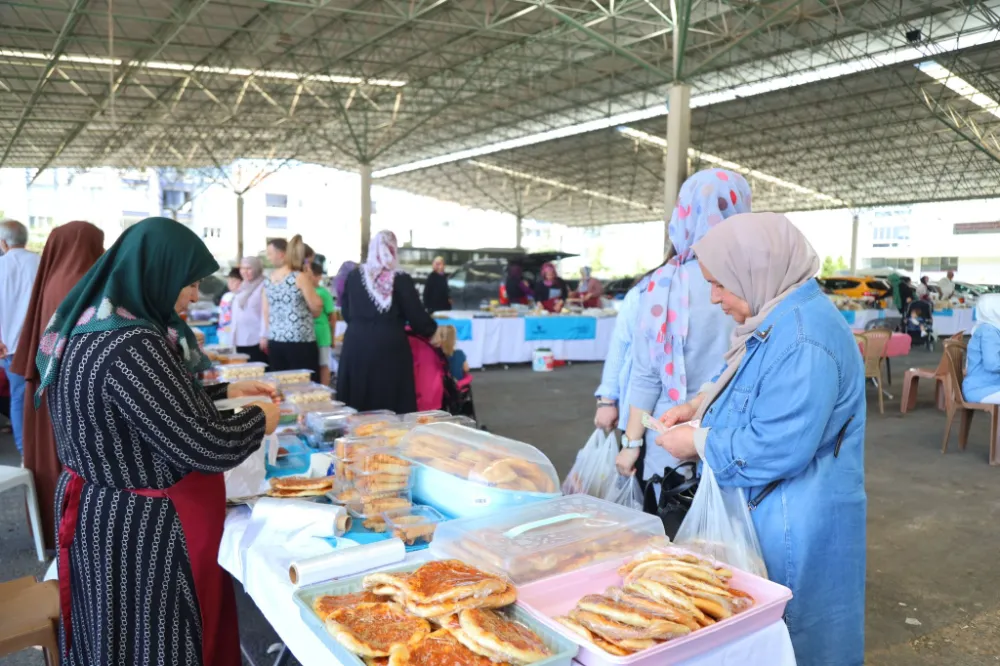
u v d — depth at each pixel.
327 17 13.90
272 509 1.66
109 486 1.49
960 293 20.59
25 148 25.95
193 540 1.54
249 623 2.82
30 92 17.92
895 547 3.77
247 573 1.56
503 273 13.34
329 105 21.00
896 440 6.23
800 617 1.49
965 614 3.03
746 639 1.19
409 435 2.00
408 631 1.13
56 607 1.95
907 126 18.92
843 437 1.50
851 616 1.53
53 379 1.49
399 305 3.74
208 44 15.27
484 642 1.06
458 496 1.72
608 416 2.44
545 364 10.02
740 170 24.98
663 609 1.14
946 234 42.34
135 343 1.42
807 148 21.70
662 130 20.81
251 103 20.86
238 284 6.43
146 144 26.25
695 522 1.54
